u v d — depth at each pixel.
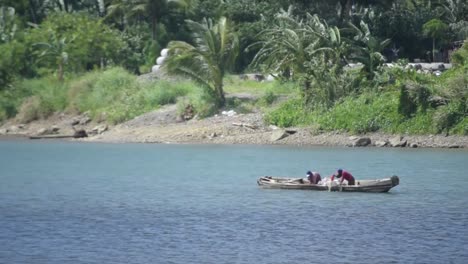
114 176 187.62
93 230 129.50
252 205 149.12
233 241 122.00
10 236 125.69
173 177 184.50
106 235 126.19
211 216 139.38
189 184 174.38
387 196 157.00
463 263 110.19
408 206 146.75
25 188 171.88
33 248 118.44
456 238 122.94
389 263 110.44
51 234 127.06
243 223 133.88
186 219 137.38
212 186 171.25
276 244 120.12
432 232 126.75
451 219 135.62
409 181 174.12
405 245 119.06
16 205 151.75
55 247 119.06
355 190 161.38
